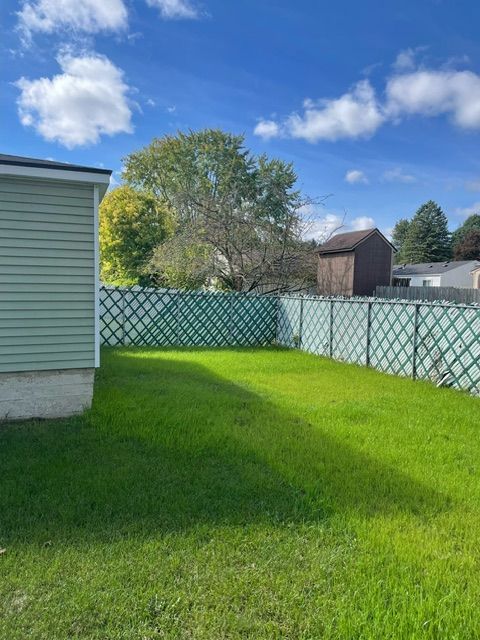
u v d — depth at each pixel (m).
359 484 3.05
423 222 51.66
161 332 10.28
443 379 6.46
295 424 4.40
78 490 2.81
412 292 20.44
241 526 2.47
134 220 19.06
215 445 3.70
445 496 2.92
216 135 26.48
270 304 11.29
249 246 14.48
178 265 14.51
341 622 1.78
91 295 4.50
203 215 14.62
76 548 2.21
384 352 7.65
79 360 4.52
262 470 3.24
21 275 4.21
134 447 3.62
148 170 27.91
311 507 2.70
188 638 1.69
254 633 1.73
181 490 2.87
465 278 34.91
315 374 7.22
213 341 10.77
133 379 6.23
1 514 2.50
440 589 2.01
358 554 2.25
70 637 1.67
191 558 2.16
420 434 4.20
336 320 8.93
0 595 1.87
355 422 4.56
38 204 4.19
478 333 5.96
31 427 4.11
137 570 2.05
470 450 3.83
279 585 1.99
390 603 1.90
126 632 1.70
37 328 4.32
